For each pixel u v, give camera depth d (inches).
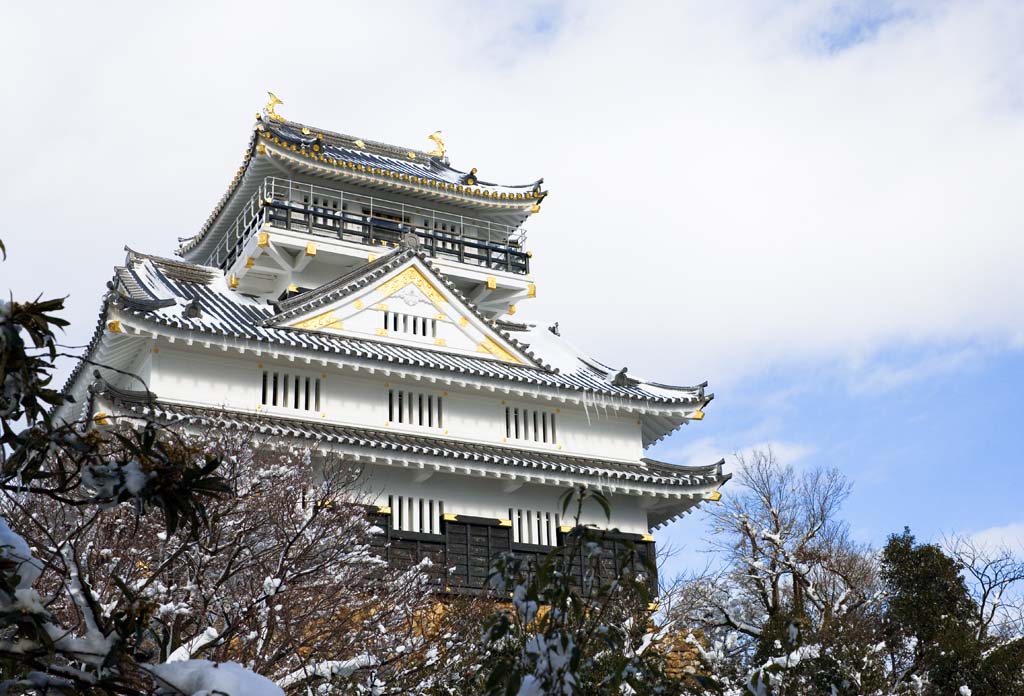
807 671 1043.3
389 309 1815.9
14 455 479.8
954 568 1647.4
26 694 522.3
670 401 1872.5
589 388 1830.7
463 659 949.2
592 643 653.9
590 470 1713.8
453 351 1841.8
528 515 1717.5
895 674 1472.7
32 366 474.6
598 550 613.3
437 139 2347.4
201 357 1615.4
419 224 2097.7
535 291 2079.2
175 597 872.9
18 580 432.8
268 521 1018.1
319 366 1667.1
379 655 964.0
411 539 1610.5
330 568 1074.1
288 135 2111.2
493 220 2167.8
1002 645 1499.8
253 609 855.1
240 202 2074.3
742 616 1813.5
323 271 1946.4
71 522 918.4
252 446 1225.4
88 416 529.7
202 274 1935.3
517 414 1806.1
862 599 1653.5
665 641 1280.8
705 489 1797.5
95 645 448.1
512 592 632.4
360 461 1576.0
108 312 1535.4
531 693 582.9
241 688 428.1
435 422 1740.9
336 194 2023.9
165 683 433.7
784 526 2065.7
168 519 474.6
